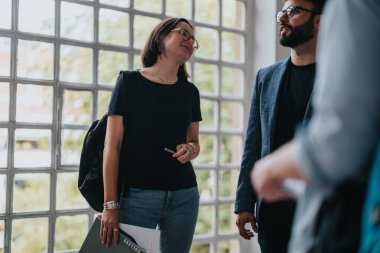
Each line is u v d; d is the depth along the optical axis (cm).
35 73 245
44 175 248
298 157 87
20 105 237
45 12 243
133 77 208
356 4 88
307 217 96
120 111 203
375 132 81
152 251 198
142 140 205
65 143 256
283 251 191
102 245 200
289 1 189
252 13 318
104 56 280
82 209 253
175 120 212
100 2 256
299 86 192
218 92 304
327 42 90
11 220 232
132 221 205
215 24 303
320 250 92
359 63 84
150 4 382
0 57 233
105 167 201
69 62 259
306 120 180
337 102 83
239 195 207
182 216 213
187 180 214
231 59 334
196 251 358
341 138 81
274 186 95
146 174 205
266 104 199
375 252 82
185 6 400
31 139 241
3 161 232
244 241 315
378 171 83
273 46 307
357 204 90
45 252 248
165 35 214
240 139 318
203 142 410
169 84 214
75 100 257
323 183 86
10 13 234
